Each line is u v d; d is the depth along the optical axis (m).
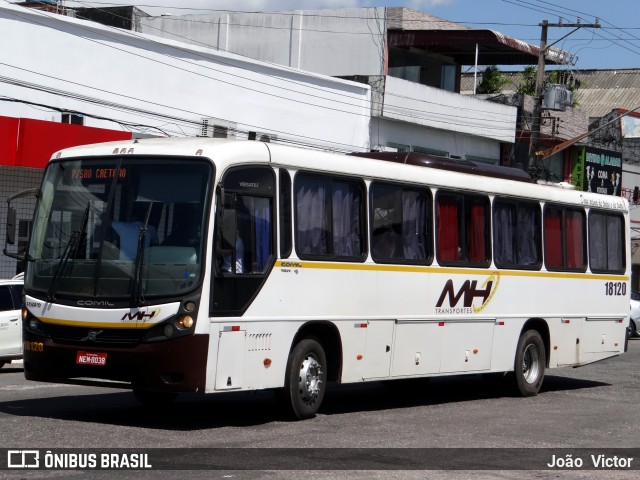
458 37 40.44
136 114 29.00
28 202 25.64
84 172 12.22
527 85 50.34
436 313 15.27
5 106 25.95
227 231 11.64
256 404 14.70
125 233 11.73
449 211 15.69
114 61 28.38
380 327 14.17
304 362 12.97
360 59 39.66
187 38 42.59
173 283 11.42
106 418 12.64
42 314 11.95
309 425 12.59
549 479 9.84
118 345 11.50
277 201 12.55
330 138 34.97
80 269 11.83
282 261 12.55
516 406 15.91
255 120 32.38
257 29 41.44
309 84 34.09
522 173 17.97
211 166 11.70
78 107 27.55
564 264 18.47
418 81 42.78
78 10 40.94
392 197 14.56
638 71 73.12
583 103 71.38
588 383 20.08
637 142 53.62
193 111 30.52
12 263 25.41
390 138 37.44
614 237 20.09
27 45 26.25
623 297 20.22
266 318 12.28
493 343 16.58
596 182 48.59
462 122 40.12
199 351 11.37
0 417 12.36
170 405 14.36
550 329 18.03
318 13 40.34
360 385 18.66
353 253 13.78
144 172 11.91
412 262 14.79
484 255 16.42
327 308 13.23
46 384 16.89
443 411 14.88
